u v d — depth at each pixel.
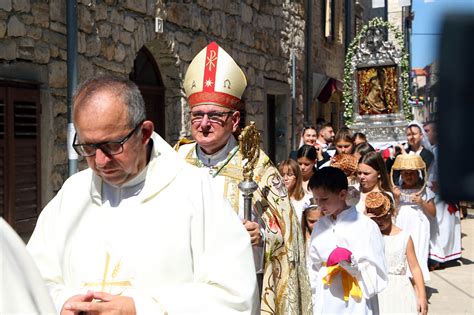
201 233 1.95
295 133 13.80
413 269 4.11
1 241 1.18
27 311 1.16
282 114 13.57
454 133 0.48
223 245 1.97
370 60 12.70
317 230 3.66
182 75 8.69
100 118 1.77
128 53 7.38
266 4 12.13
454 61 0.48
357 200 3.74
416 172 6.25
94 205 2.00
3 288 1.13
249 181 2.72
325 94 16.52
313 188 3.57
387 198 4.16
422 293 4.07
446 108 0.48
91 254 1.93
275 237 2.93
